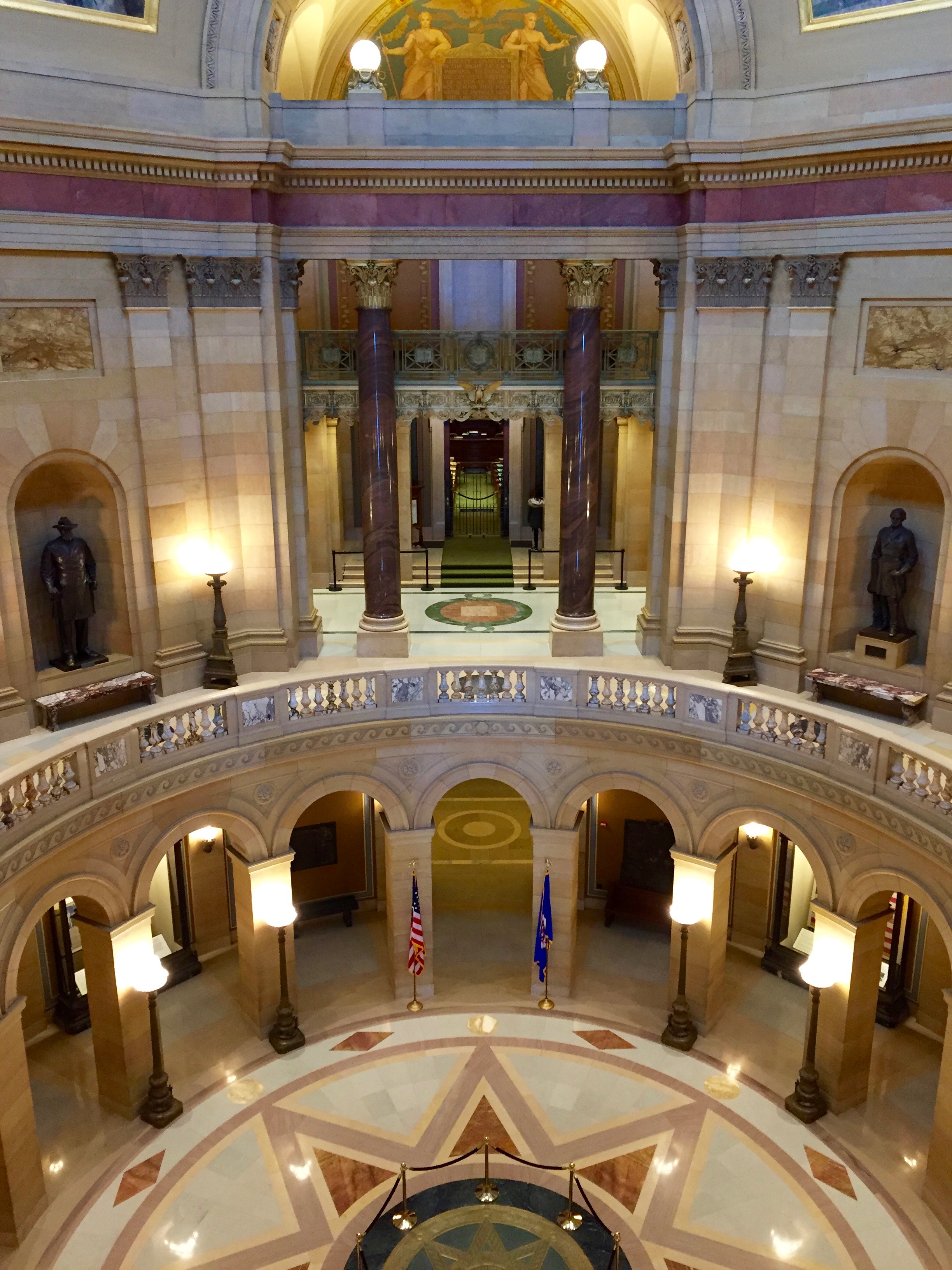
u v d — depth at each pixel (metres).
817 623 16.41
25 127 13.61
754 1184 14.07
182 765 15.20
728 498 16.91
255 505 17.09
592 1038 16.98
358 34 21.53
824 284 15.15
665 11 16.28
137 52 14.95
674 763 16.52
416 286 23.39
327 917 20.73
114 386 15.54
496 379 18.38
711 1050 16.70
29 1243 13.25
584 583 18.16
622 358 18.16
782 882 18.27
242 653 17.48
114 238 14.92
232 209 15.83
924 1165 14.40
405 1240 13.12
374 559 18.06
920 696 15.17
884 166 14.24
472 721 17.17
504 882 21.58
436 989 18.23
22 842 12.73
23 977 16.86
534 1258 12.84
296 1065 16.44
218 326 16.27
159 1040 15.09
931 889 13.54
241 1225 13.51
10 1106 13.03
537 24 21.61
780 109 15.30
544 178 16.11
